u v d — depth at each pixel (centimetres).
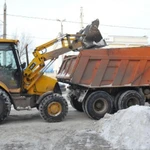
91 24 988
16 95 887
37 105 925
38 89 921
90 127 797
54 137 684
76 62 930
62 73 1054
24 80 905
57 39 961
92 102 947
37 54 926
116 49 962
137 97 994
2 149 591
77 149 584
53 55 945
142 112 676
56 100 894
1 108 833
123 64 966
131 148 573
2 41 870
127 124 659
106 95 963
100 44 990
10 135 712
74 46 969
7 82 876
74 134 707
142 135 606
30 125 845
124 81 972
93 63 942
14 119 961
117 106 992
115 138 635
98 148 587
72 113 1098
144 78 996
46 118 884
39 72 926
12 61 883
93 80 941
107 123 729
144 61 988
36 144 625
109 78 956
